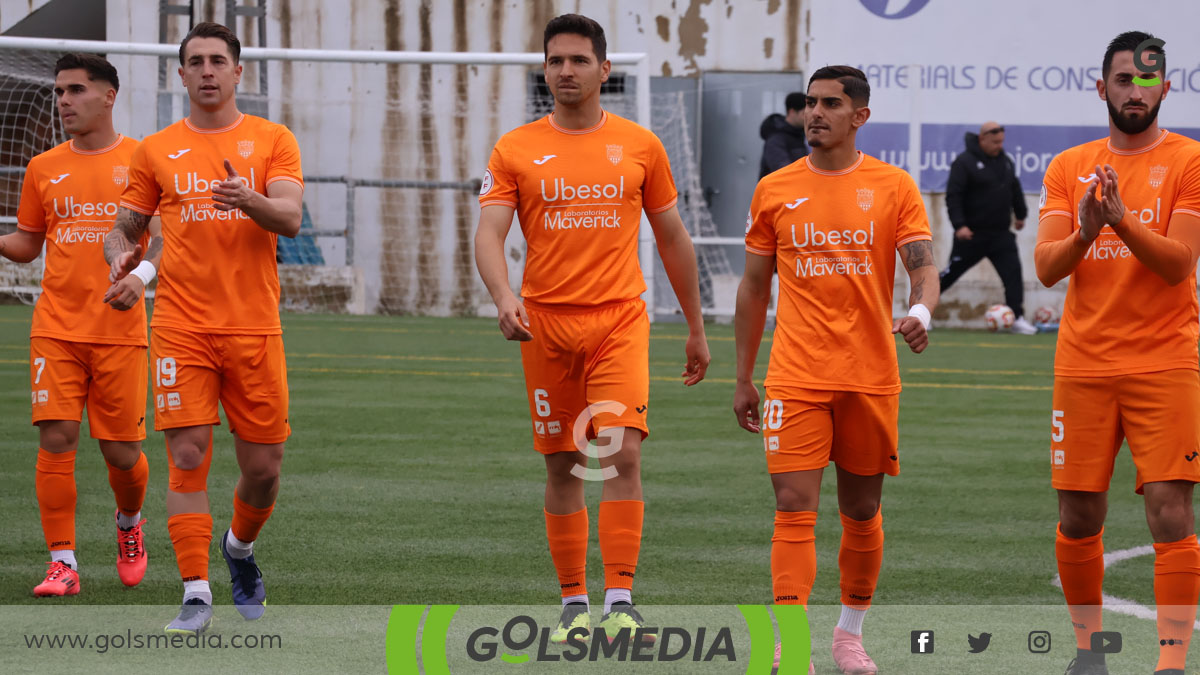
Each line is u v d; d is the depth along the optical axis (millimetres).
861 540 13883
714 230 60969
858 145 59438
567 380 15242
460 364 40719
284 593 16375
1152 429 13016
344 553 18469
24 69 55562
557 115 15289
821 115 13820
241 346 15453
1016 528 20453
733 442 28203
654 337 49531
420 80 60688
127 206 15945
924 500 22562
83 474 24062
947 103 59250
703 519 20953
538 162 15031
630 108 57250
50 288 17125
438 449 26906
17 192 55969
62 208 17172
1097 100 59062
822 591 16828
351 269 59219
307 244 61062
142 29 60156
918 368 41781
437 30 60438
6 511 20797
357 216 60969
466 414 31422
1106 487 13500
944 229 59500
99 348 16797
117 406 16781
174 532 14992
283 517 20719
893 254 14023
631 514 14867
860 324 13820
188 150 15594
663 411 32438
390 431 28984
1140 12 58594
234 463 25406
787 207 14086
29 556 18172
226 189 14438
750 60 60281
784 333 14078
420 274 61344
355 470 24656
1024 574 17594
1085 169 13695
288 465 25062
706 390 36188
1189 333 13086
